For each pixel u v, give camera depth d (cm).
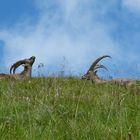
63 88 1678
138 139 933
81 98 1466
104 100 1323
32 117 1097
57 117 1120
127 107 1273
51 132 963
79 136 967
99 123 1034
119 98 1310
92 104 1363
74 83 2161
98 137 955
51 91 1492
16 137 938
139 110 1252
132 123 1064
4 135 956
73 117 1180
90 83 2311
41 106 1162
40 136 948
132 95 1630
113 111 1192
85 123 1070
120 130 971
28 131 969
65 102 1355
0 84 1866
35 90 1612
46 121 1079
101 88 1870
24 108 1200
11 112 1123
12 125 1044
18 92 1502
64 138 959
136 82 2198
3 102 1264
